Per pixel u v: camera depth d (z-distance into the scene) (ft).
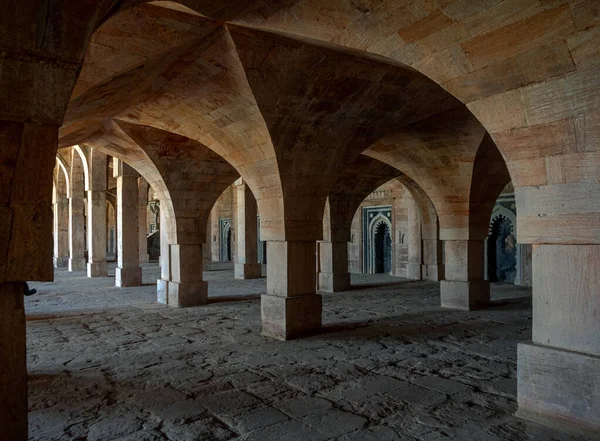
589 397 12.81
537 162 13.38
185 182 36.27
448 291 35.06
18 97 7.75
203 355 21.88
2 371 7.94
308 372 19.13
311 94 21.72
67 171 69.92
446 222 34.83
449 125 29.17
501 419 14.24
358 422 14.16
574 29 11.07
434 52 13.67
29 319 31.45
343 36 14.99
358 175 45.78
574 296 13.24
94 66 17.19
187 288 36.65
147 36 16.66
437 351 22.36
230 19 16.42
